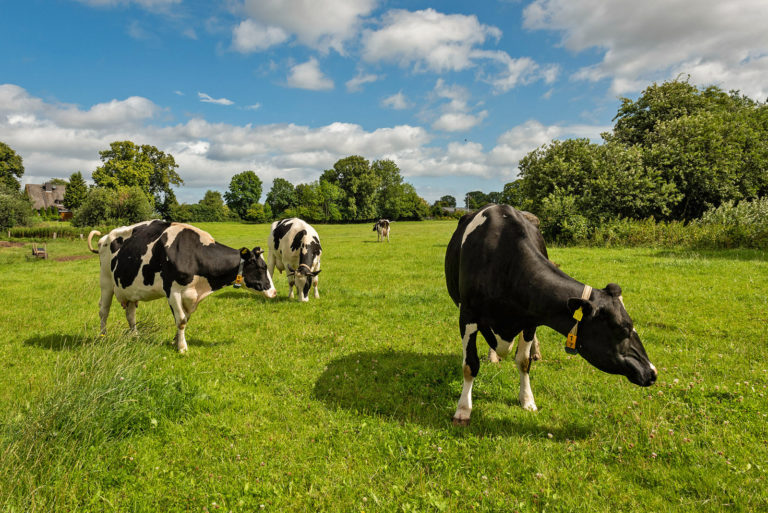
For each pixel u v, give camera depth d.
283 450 3.57
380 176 101.12
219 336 7.07
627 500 2.92
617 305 3.48
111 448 3.51
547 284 3.74
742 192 24.88
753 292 8.62
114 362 4.50
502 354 4.24
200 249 6.26
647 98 29.31
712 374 4.97
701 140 23.31
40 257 23.06
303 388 4.89
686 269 11.77
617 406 4.18
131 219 48.66
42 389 4.49
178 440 3.72
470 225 4.66
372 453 3.52
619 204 23.00
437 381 5.03
